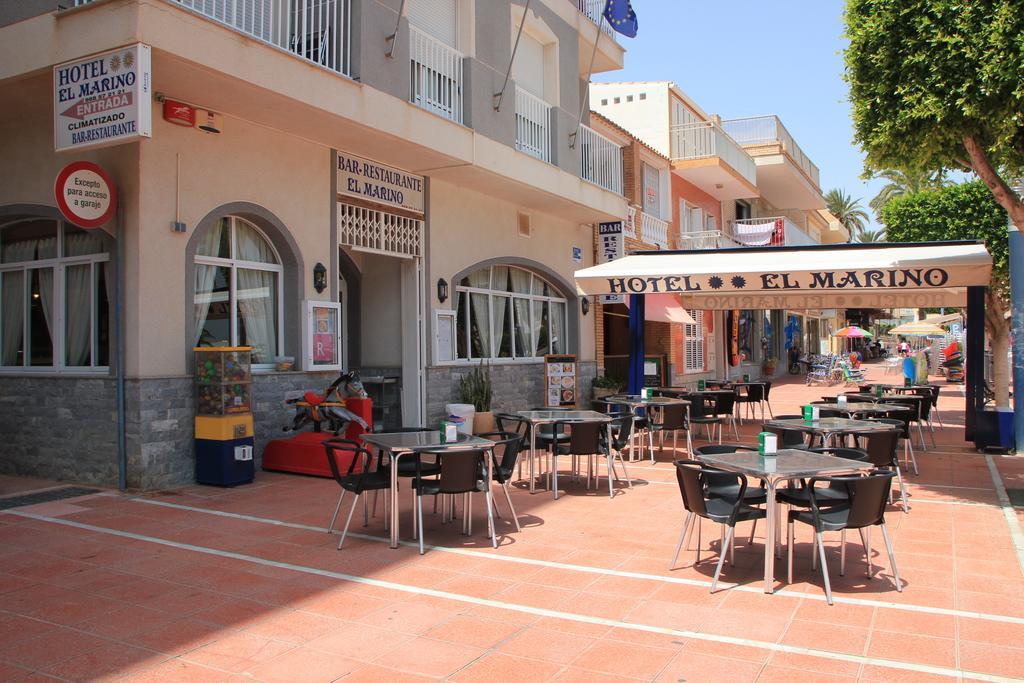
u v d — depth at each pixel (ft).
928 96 24.44
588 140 52.75
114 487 27.22
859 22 26.32
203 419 28.02
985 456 37.27
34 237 31.09
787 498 19.10
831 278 32.73
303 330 32.48
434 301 40.81
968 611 15.84
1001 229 55.67
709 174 75.41
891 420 30.25
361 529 22.70
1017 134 25.30
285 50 27.35
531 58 46.60
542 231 51.19
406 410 39.96
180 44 23.73
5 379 30.37
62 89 24.08
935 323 126.52
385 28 32.91
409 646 14.02
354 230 35.73
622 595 16.89
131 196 26.32
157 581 17.65
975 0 23.20
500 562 19.43
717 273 34.06
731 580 17.98
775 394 82.53
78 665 13.08
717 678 12.67
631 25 47.09
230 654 13.61
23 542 20.77
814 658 13.47
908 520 24.04
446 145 35.91
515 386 48.47
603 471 33.96
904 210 60.49
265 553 19.98
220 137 29.14
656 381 63.93
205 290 29.89
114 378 27.02
